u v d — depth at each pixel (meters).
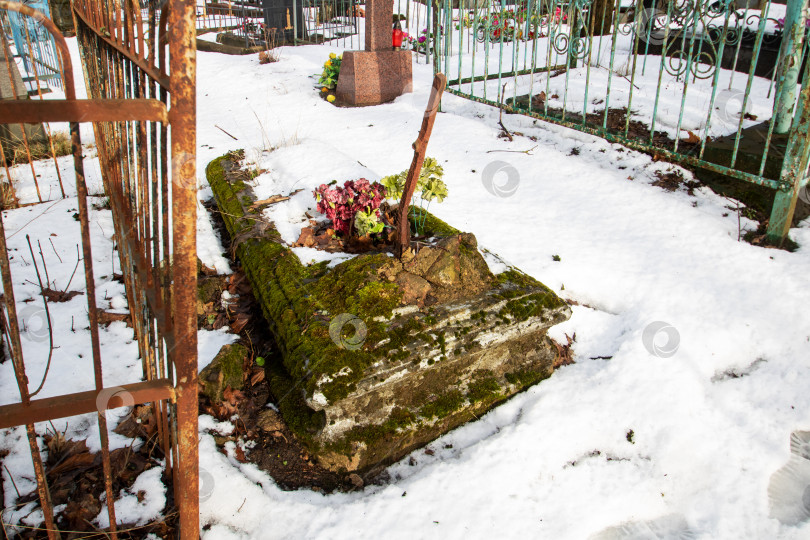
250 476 2.46
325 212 3.48
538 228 4.32
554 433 2.71
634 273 3.78
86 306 3.44
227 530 2.22
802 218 4.25
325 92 7.79
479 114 6.60
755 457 2.60
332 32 12.90
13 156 5.88
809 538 2.27
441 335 2.63
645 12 8.37
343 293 2.81
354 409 2.50
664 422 2.76
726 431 2.72
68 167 5.74
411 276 2.85
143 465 2.43
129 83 2.05
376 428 2.55
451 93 7.11
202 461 2.47
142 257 2.25
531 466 2.54
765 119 5.32
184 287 1.55
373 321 2.64
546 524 2.30
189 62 1.38
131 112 1.43
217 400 2.79
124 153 2.27
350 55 7.10
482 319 2.75
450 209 4.55
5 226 4.38
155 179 1.84
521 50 9.31
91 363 2.95
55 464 2.40
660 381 2.96
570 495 2.44
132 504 2.26
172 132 1.42
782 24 6.75
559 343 3.34
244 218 3.75
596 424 2.77
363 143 5.87
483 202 4.70
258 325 3.32
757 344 3.22
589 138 5.51
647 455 2.65
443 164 5.32
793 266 3.69
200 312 3.42
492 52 9.27
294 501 2.35
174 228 1.49
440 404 2.71
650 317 3.39
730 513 2.39
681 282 3.66
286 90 8.09
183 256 1.52
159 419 2.40
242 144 5.92
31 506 2.22
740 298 3.49
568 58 5.29
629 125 5.50
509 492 2.42
